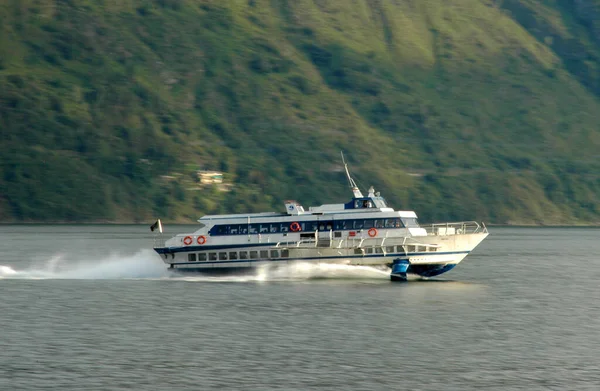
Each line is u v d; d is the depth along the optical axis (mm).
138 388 197625
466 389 199375
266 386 199500
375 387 199625
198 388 197875
